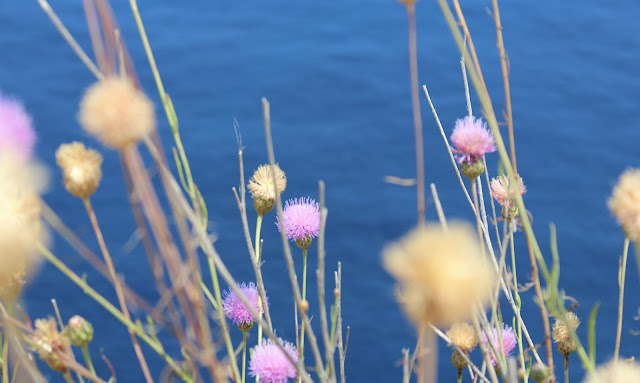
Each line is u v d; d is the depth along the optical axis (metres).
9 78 6.78
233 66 7.25
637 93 6.77
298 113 6.68
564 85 6.86
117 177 5.69
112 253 5.13
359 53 7.34
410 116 6.54
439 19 7.64
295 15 7.95
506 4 7.82
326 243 5.36
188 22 7.82
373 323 4.75
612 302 4.89
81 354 4.43
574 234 5.42
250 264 5.16
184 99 6.80
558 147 6.20
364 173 6.02
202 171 6.00
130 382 4.27
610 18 7.65
